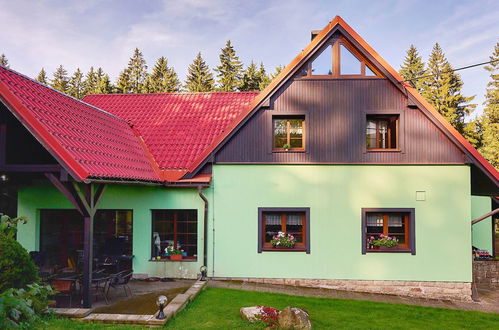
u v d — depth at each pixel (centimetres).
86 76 5550
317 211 1138
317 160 1143
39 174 956
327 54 1164
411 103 1120
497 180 1081
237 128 1150
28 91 873
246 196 1151
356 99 1148
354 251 1125
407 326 813
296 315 717
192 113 1444
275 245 1133
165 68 5016
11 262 646
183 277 1147
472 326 840
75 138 865
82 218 1178
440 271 1109
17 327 337
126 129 1287
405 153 1130
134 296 914
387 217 1152
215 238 1149
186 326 723
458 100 3878
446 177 1121
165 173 1148
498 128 3262
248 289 1041
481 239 1614
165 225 1190
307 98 1154
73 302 839
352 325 790
